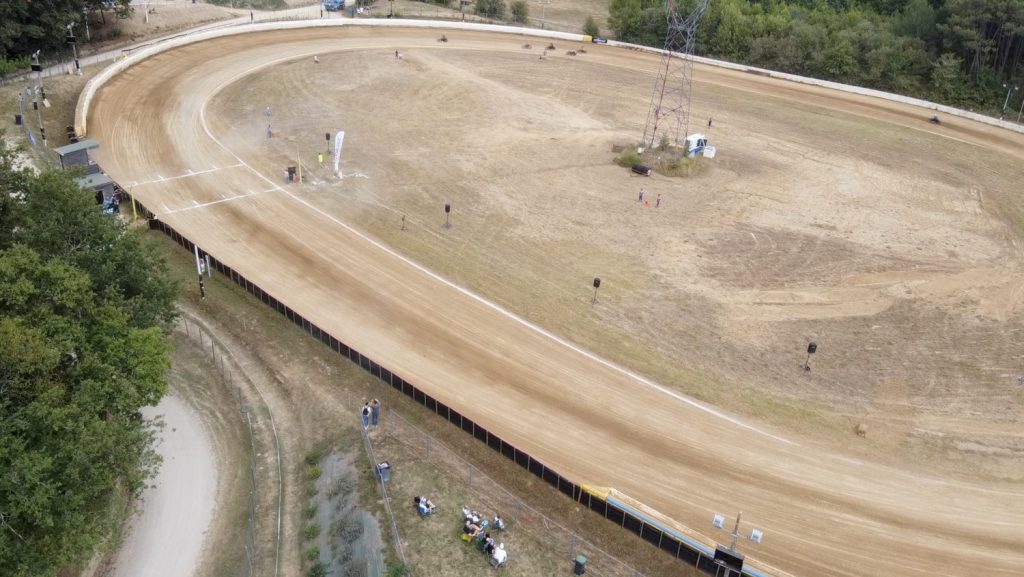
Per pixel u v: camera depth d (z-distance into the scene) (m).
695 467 45.25
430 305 60.00
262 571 38.12
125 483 40.25
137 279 45.16
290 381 51.47
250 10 143.88
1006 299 66.31
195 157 83.75
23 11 100.12
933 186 91.38
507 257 68.06
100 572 37.31
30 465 30.83
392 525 39.59
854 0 155.50
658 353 56.00
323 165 84.19
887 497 44.00
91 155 81.56
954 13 127.00
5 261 36.31
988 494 44.72
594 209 78.69
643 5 151.75
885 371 55.50
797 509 42.69
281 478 44.16
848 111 118.31
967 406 52.19
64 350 35.69
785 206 82.69
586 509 42.34
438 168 85.88
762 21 139.38
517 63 128.75
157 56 113.75
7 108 86.56
